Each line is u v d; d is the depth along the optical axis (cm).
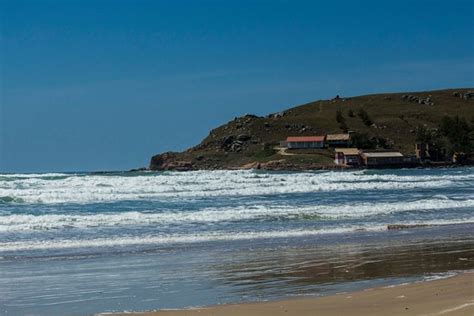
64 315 1256
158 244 2370
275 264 1866
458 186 5909
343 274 1666
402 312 1114
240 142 16350
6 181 6103
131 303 1360
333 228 2786
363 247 2206
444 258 1920
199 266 1858
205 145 16788
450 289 1334
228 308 1230
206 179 6712
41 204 4019
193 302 1352
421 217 3188
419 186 5888
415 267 1756
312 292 1416
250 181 6353
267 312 1176
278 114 19550
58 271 1809
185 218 3131
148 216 3184
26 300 1412
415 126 17412
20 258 2067
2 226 2839
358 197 4516
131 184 5869
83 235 2620
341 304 1220
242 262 1917
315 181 6444
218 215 3228
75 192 4809
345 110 19188
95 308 1317
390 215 3278
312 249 2180
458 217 3181
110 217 3148
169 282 1612
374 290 1371
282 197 4553
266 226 2870
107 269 1834
